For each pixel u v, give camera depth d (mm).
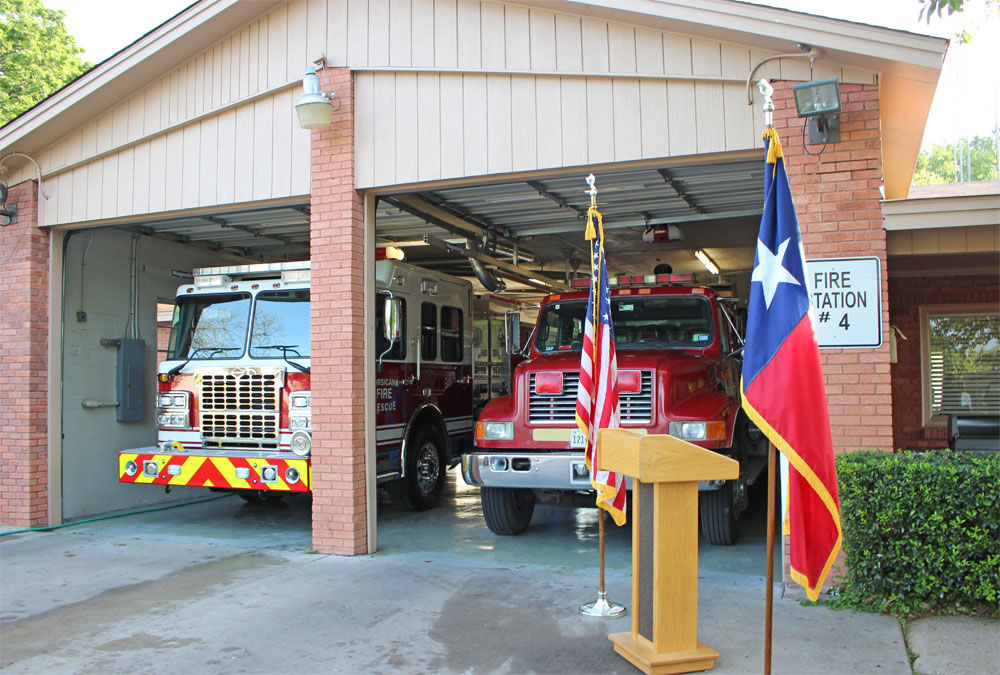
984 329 10172
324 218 7691
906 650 4770
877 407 5836
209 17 7844
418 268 10109
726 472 4621
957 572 5297
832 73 6039
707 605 5727
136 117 8695
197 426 8930
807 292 4016
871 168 5934
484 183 7418
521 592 6191
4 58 23203
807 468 3848
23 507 9180
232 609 5832
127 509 10516
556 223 9898
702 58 6422
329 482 7598
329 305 7641
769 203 4129
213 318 9148
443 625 5410
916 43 5547
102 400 10172
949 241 6277
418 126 7441
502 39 7129
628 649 4691
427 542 8164
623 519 5938
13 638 5266
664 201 8727
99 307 10156
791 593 5902
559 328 8812
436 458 10477
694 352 8305
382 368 9125
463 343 11422
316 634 5266
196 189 8391
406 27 7484
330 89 7680
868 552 5477
